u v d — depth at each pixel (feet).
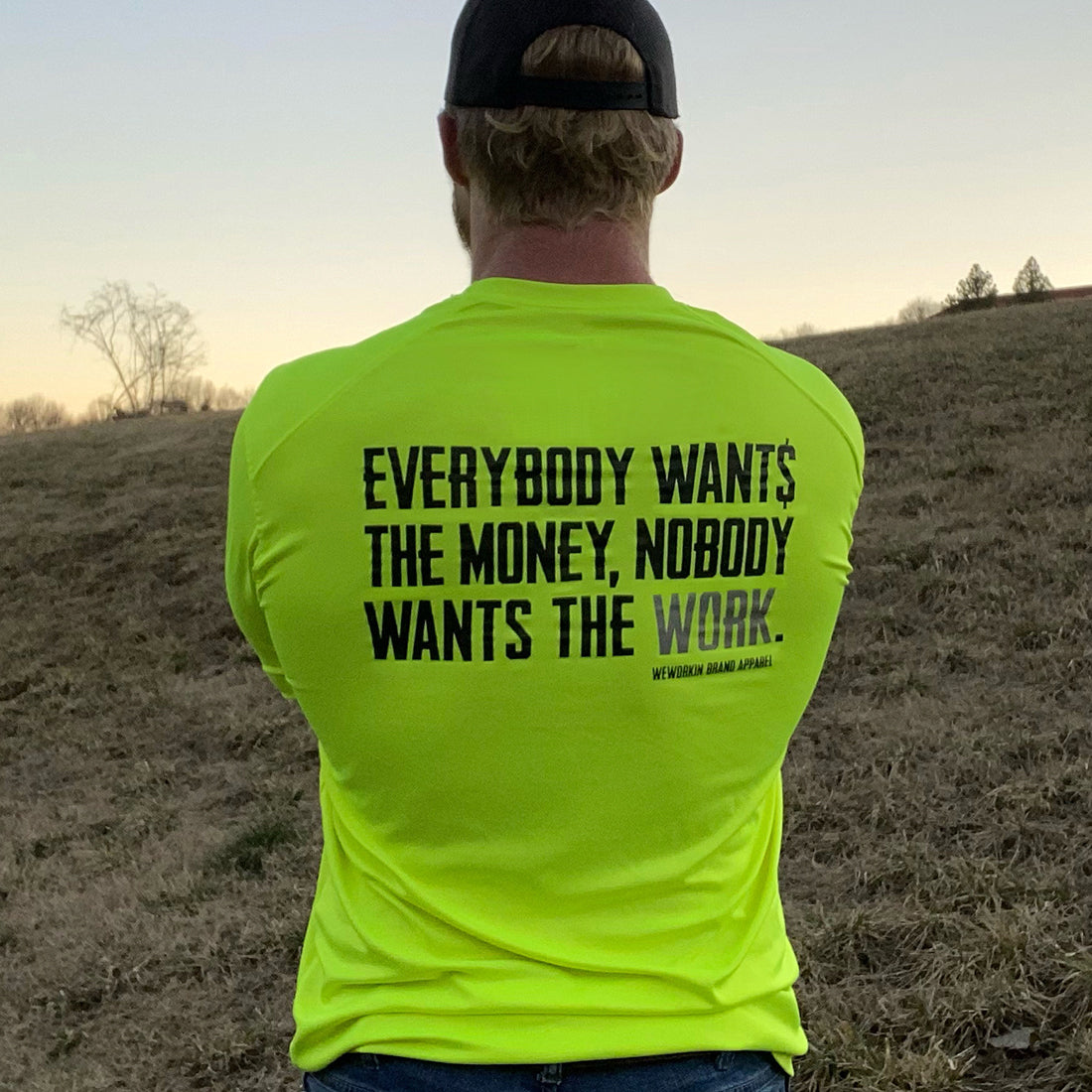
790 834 16.12
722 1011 3.51
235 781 24.17
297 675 3.52
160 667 34.99
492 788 3.38
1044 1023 10.32
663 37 3.60
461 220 4.14
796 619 3.66
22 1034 14.85
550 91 3.40
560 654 3.35
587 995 3.38
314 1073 3.66
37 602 44.75
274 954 15.47
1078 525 28.91
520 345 3.43
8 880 20.47
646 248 3.75
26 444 81.35
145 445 74.54
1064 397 45.09
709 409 3.49
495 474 3.32
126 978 15.56
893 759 17.43
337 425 3.35
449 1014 3.37
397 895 3.50
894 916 12.80
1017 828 14.44
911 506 34.88
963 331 66.80
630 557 3.39
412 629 3.34
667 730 3.43
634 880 3.46
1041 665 20.90
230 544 3.70
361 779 3.51
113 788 25.38
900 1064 10.00
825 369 60.85
